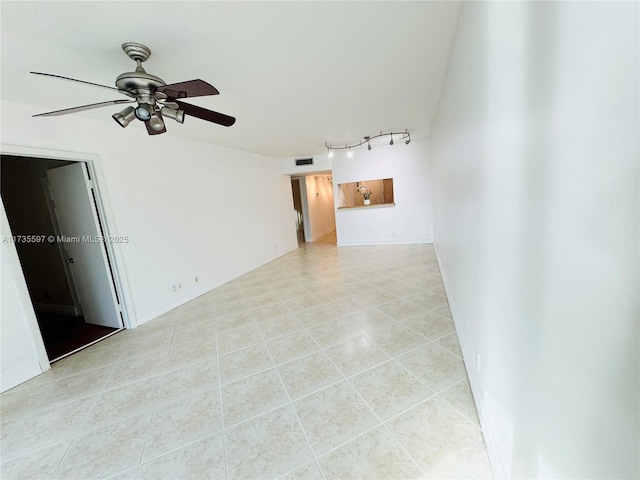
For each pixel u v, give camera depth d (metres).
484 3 1.20
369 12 1.67
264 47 1.95
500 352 1.18
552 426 0.74
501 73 1.00
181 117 2.15
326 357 2.40
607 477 0.53
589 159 0.53
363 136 5.18
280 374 2.23
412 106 3.59
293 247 7.40
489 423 1.40
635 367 0.45
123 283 3.30
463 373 2.05
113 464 1.56
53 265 4.04
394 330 2.75
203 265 4.47
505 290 1.06
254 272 5.52
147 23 1.60
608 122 0.47
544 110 0.70
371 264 5.31
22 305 2.45
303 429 1.69
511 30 0.89
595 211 0.52
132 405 2.02
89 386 2.29
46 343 3.15
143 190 3.55
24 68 1.98
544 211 0.72
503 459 1.18
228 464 1.50
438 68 2.51
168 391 2.15
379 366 2.21
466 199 1.81
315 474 1.41
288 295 4.07
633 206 0.42
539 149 0.73
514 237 0.94
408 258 5.48
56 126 2.75
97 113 2.90
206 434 1.71
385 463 1.43
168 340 3.00
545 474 0.80
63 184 3.29
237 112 3.21
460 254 2.23
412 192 6.61
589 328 0.56
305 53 2.07
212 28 1.69
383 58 2.26
